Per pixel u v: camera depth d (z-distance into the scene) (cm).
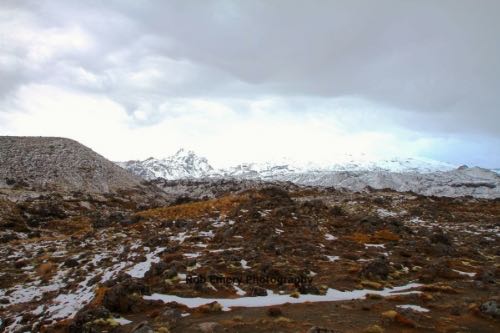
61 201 9931
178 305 2883
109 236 5772
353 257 4394
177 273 3516
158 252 4519
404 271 3991
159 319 2583
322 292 3206
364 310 2769
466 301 3012
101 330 2514
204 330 2362
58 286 3912
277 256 4225
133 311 2825
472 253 5053
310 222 5812
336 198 10406
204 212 6938
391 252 4809
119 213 7969
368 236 5428
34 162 13138
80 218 8356
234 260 3947
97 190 12650
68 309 3216
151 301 2939
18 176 11925
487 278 3694
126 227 6412
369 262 4009
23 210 8519
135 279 3275
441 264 4122
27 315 3253
